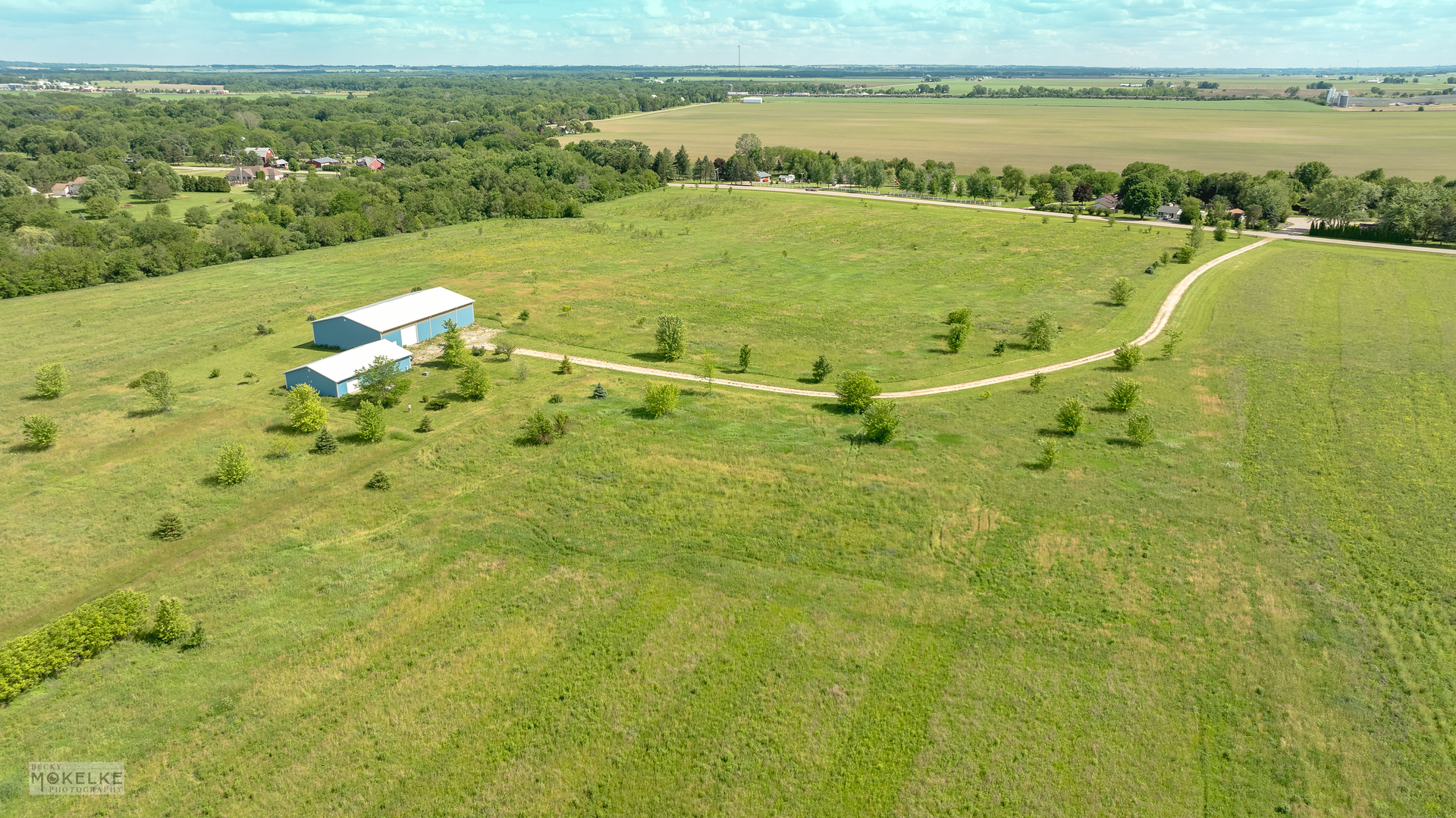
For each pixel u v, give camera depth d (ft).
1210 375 257.14
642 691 126.52
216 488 191.72
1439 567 152.15
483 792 108.78
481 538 169.27
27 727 118.52
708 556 162.30
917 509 178.19
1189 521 171.32
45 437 210.38
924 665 131.85
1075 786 108.78
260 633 140.05
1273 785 107.96
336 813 105.60
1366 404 229.66
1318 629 137.08
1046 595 148.46
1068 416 211.82
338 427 226.17
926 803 106.83
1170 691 124.67
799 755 114.62
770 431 220.23
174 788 109.09
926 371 269.03
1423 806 104.53
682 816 105.50
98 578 157.07
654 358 285.43
